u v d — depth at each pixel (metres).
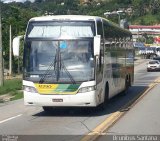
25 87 17.61
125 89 26.81
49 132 13.87
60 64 17.38
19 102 24.36
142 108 20.27
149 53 117.69
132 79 30.17
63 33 17.64
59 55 17.45
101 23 18.95
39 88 17.39
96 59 17.44
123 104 22.11
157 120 16.30
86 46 17.47
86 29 17.66
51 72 17.38
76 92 17.20
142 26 164.12
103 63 19.00
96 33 17.66
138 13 178.00
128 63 27.89
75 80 17.22
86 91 17.22
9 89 32.84
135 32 162.12
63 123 15.91
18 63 67.50
